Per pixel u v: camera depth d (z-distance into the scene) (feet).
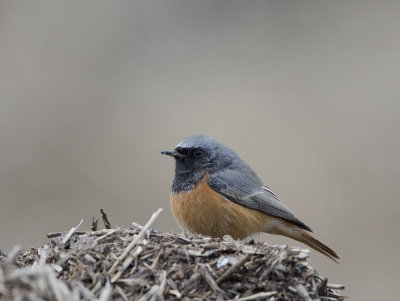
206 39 73.26
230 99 65.16
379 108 62.69
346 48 71.41
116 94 65.46
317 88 66.13
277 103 64.23
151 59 69.72
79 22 72.13
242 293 20.15
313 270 21.11
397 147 57.47
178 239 22.25
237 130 60.64
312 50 70.95
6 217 48.91
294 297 20.29
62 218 49.29
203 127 61.46
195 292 20.03
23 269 20.42
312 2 77.92
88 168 55.93
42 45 68.69
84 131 60.44
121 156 57.62
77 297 18.90
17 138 57.98
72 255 21.44
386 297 43.27
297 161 56.80
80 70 66.90
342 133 60.03
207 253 21.22
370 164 55.67
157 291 19.81
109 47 70.64
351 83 66.44
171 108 63.87
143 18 74.13
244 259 20.08
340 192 52.31
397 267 45.62
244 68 69.82
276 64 70.44
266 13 76.74
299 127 60.70
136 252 21.30
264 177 54.75
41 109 61.82
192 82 67.72
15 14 71.61
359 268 45.98
